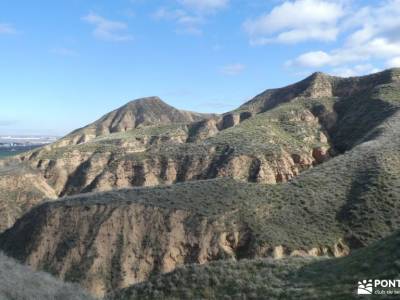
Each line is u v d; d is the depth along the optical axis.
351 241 36.09
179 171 83.56
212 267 23.70
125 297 23.12
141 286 23.92
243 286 20.86
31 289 15.80
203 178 78.12
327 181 44.94
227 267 23.50
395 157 46.38
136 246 43.34
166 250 41.81
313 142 83.56
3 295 14.30
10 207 79.19
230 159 75.88
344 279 18.75
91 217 47.72
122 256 42.62
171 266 40.94
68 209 49.88
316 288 18.73
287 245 36.34
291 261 23.58
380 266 18.66
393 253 19.09
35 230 49.53
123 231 44.97
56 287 17.78
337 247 35.69
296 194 43.62
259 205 42.94
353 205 39.34
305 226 38.75
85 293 19.44
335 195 42.09
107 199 50.12
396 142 51.31
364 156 48.56
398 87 83.50
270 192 45.34
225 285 21.55
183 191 48.88
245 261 24.45
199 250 40.62
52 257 45.50
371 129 71.50
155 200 47.53
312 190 43.62
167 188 50.91
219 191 47.34
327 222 38.50
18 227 54.00
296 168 75.94
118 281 40.66
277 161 75.00
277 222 39.94
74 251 44.69
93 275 41.38
